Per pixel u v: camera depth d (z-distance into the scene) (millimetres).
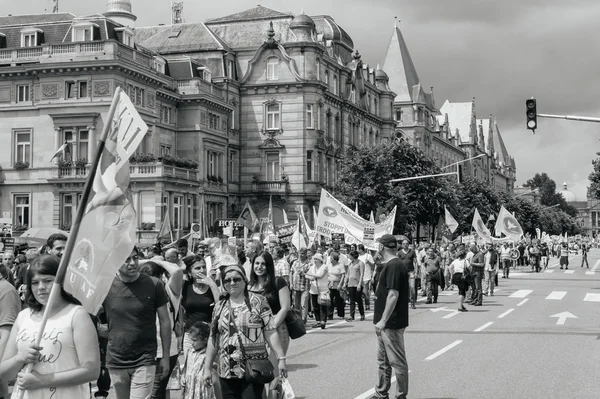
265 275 10094
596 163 48000
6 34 53000
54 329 6098
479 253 29266
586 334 19750
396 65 113250
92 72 47875
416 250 37062
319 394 11828
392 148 59688
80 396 6188
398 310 11039
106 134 7090
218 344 8414
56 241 10883
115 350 8750
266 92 65812
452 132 157250
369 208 58438
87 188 6801
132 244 7117
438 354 16156
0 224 30422
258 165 65875
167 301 9102
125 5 64750
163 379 9758
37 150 49281
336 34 77250
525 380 13023
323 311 22156
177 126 57531
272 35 65875
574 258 97438
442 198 61594
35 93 49469
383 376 11273
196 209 55000
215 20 71062
